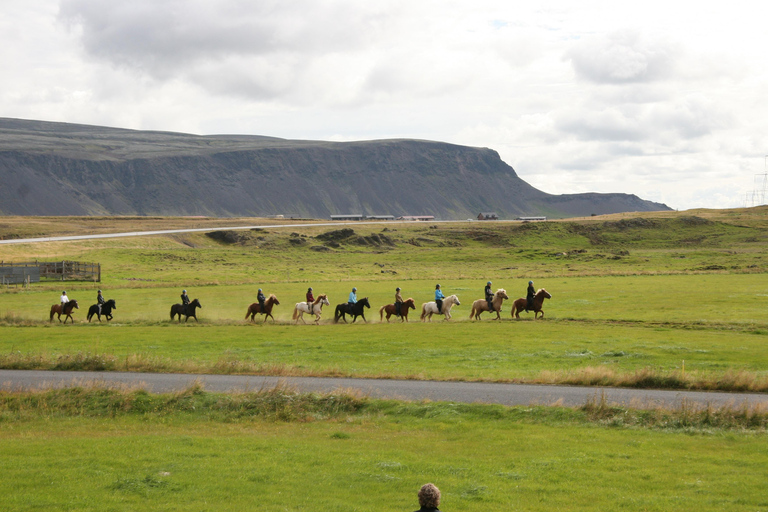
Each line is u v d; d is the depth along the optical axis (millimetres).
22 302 67875
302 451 17812
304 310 54281
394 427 21328
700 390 26672
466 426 21109
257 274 107688
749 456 17188
